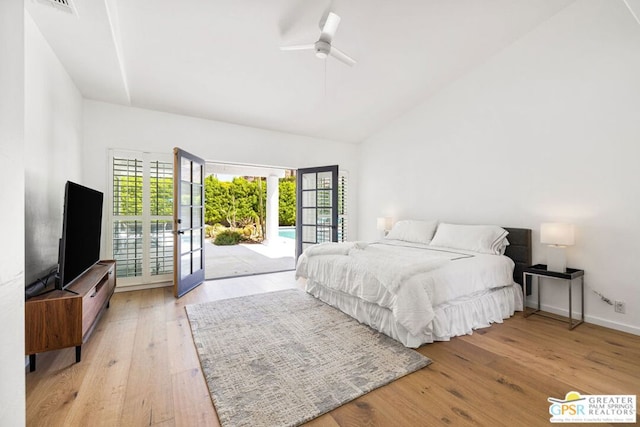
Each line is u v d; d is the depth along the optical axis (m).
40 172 2.38
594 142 2.87
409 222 4.55
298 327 2.73
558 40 3.12
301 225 5.57
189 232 4.04
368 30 3.12
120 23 2.65
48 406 1.61
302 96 4.23
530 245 3.31
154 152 4.10
